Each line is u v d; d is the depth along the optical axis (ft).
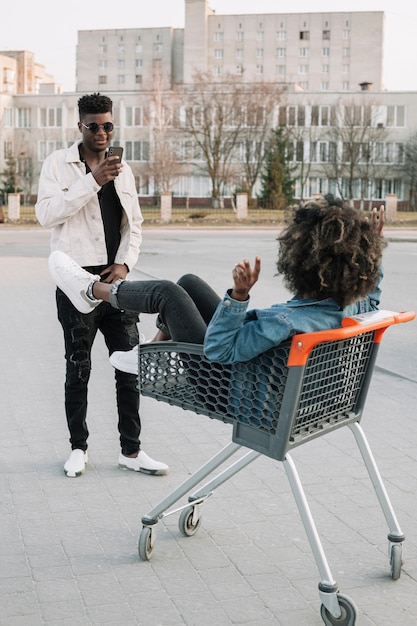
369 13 350.02
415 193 230.27
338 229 9.07
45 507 13.04
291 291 9.64
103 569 10.87
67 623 9.41
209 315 11.72
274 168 201.57
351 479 14.53
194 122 214.07
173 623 9.45
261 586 10.43
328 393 10.03
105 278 14.53
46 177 14.32
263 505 13.28
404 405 19.95
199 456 15.71
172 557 11.28
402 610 9.85
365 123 222.69
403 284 47.29
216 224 146.20
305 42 353.72
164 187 210.38
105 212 14.47
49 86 342.03
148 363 10.64
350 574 10.82
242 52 354.95
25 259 65.82
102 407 19.40
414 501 13.48
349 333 9.09
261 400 9.61
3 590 10.21
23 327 31.22
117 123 250.98
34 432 17.26
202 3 347.36
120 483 14.16
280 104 222.89
